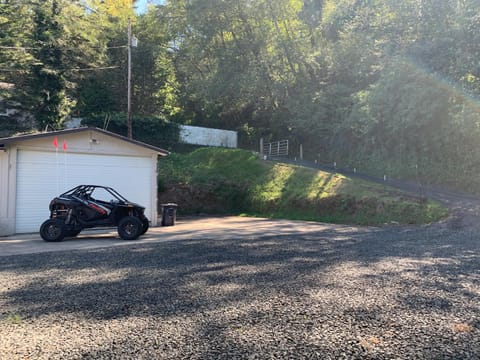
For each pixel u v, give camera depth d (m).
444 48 20.28
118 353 3.40
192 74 42.25
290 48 33.56
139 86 38.03
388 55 22.98
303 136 34.16
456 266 7.09
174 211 16.14
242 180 23.47
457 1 20.44
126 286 5.79
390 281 5.96
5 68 26.81
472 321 4.18
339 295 5.18
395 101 21.77
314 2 36.44
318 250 9.02
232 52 35.00
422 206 15.02
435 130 20.98
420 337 3.73
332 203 17.77
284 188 21.19
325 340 3.65
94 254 8.80
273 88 33.81
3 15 29.30
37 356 3.36
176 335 3.81
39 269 7.12
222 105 39.53
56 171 13.98
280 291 5.39
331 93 30.28
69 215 11.36
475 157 19.52
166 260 7.91
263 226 15.20
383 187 18.53
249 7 33.94
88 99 35.22
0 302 5.03
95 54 31.55
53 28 28.48
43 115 27.61
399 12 23.17
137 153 15.62
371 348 3.47
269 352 3.39
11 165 13.16
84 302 4.99
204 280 6.10
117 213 11.72
